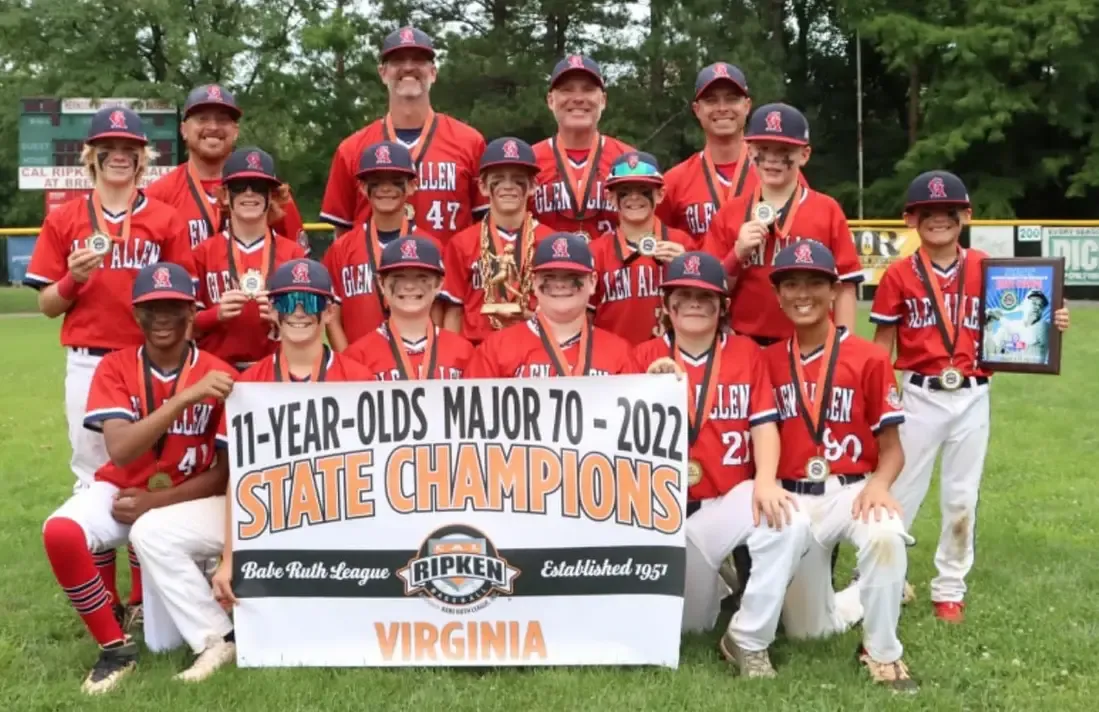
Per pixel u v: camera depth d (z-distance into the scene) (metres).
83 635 5.49
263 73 32.19
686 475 5.01
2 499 8.41
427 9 35.00
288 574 5.07
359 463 5.08
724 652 5.05
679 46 32.59
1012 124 32.81
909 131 36.81
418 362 5.55
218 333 6.19
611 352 5.41
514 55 33.19
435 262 5.50
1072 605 5.75
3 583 6.29
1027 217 36.06
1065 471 9.04
